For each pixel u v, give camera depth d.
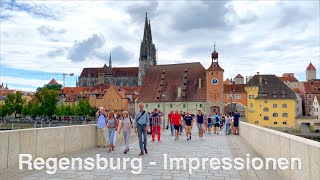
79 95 162.75
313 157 7.23
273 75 117.62
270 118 112.44
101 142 18.77
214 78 108.75
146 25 189.50
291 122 110.50
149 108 115.50
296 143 8.69
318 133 99.94
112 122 16.91
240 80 180.38
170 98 113.69
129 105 150.88
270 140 12.57
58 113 127.12
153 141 23.50
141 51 188.25
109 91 147.75
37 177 9.96
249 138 21.28
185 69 117.62
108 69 194.50
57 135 14.49
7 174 10.27
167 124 42.09
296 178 8.67
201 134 27.31
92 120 131.88
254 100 113.88
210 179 9.91
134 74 193.00
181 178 10.00
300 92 141.50
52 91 128.75
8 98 128.25
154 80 119.25
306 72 179.88
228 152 16.58
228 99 116.19
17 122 111.38
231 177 10.23
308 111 129.00
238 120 33.25
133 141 23.30
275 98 112.12
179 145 20.38
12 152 11.33
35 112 125.00
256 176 10.44
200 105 109.38
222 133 35.59
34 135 12.66
